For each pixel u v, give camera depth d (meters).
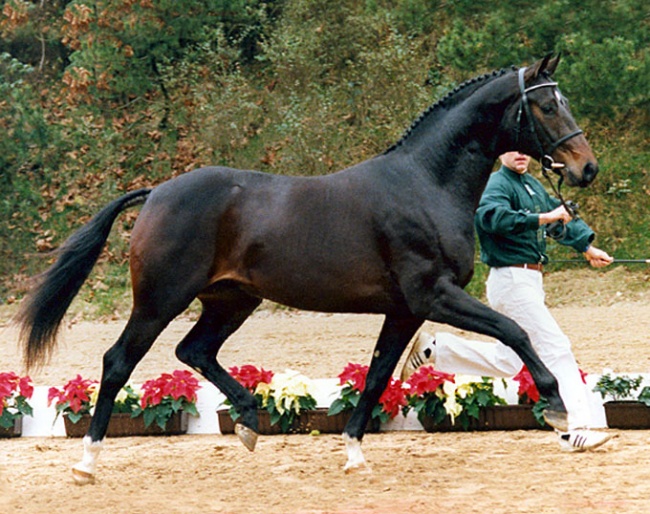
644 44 21.38
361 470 8.38
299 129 23.33
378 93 24.38
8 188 24.64
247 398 9.04
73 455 9.65
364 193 8.21
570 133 8.23
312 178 8.48
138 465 9.04
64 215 24.67
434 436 10.15
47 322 8.66
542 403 10.09
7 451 9.95
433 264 8.05
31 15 29.58
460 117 8.37
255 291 8.47
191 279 8.32
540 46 21.44
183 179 8.51
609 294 20.53
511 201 9.33
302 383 10.44
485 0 22.05
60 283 8.67
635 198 23.53
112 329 19.44
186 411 10.55
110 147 26.03
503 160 9.42
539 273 9.29
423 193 8.18
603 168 24.28
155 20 26.20
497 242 9.21
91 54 26.23
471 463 8.73
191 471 8.73
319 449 9.60
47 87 29.59
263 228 8.26
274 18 29.09
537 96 8.30
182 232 8.30
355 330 18.56
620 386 10.17
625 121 25.34
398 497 7.43
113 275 22.59
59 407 10.69
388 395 10.28
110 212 8.82
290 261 8.20
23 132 24.72
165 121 27.20
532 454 9.05
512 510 6.84
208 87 25.61
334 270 8.15
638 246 22.30
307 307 8.35
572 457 8.83
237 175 8.55
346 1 27.05
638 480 7.75
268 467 8.81
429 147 8.36
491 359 9.66
